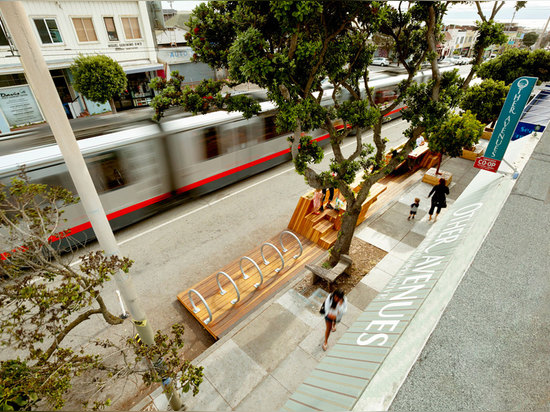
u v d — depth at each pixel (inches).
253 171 497.4
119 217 361.7
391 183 477.1
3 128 657.6
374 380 74.8
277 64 177.2
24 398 115.0
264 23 187.6
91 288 119.1
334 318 219.1
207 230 380.8
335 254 297.7
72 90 721.6
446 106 255.8
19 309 115.4
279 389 207.3
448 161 536.7
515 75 614.5
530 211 151.5
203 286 286.2
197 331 256.5
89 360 132.3
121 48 740.7
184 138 385.4
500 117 192.9
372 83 676.7
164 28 905.5
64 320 119.6
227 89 981.8
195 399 202.1
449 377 75.2
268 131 486.6
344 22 203.8
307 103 207.0
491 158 203.9
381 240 350.0
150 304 279.6
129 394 211.2
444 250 129.7
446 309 95.5
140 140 347.3
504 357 81.1
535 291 102.4
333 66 228.5
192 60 240.2
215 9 224.8
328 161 576.7
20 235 129.3
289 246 338.3
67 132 114.3
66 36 658.2
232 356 227.9
